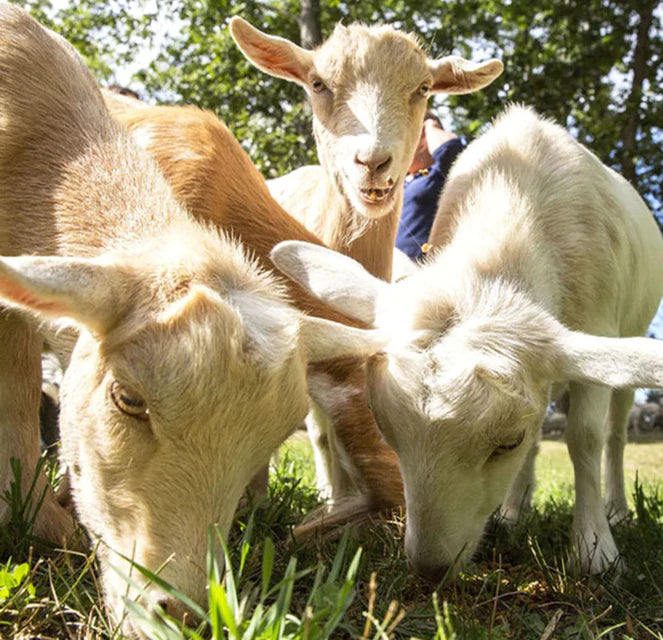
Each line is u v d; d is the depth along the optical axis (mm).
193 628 417
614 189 832
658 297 969
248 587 440
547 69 3012
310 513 724
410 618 511
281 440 457
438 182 1134
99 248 522
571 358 573
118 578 441
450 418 548
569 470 1697
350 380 685
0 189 577
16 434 600
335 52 855
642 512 752
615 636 523
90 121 594
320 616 391
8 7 626
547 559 660
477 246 654
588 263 722
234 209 734
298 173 1084
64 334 551
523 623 528
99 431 441
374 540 633
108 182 555
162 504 425
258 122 2871
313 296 693
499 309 592
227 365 419
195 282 454
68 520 595
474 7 3033
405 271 1021
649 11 3086
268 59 949
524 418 569
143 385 419
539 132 783
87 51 3359
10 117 584
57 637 454
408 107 853
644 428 3104
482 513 592
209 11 3053
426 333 576
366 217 861
